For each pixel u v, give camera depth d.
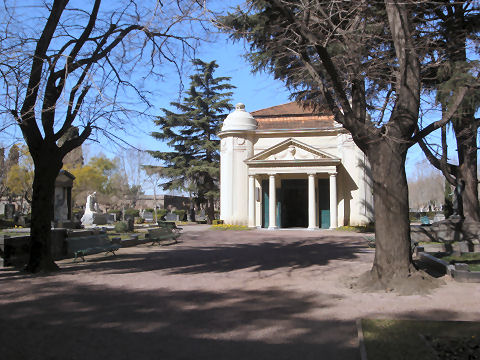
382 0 9.59
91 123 11.12
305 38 9.32
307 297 7.96
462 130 15.73
